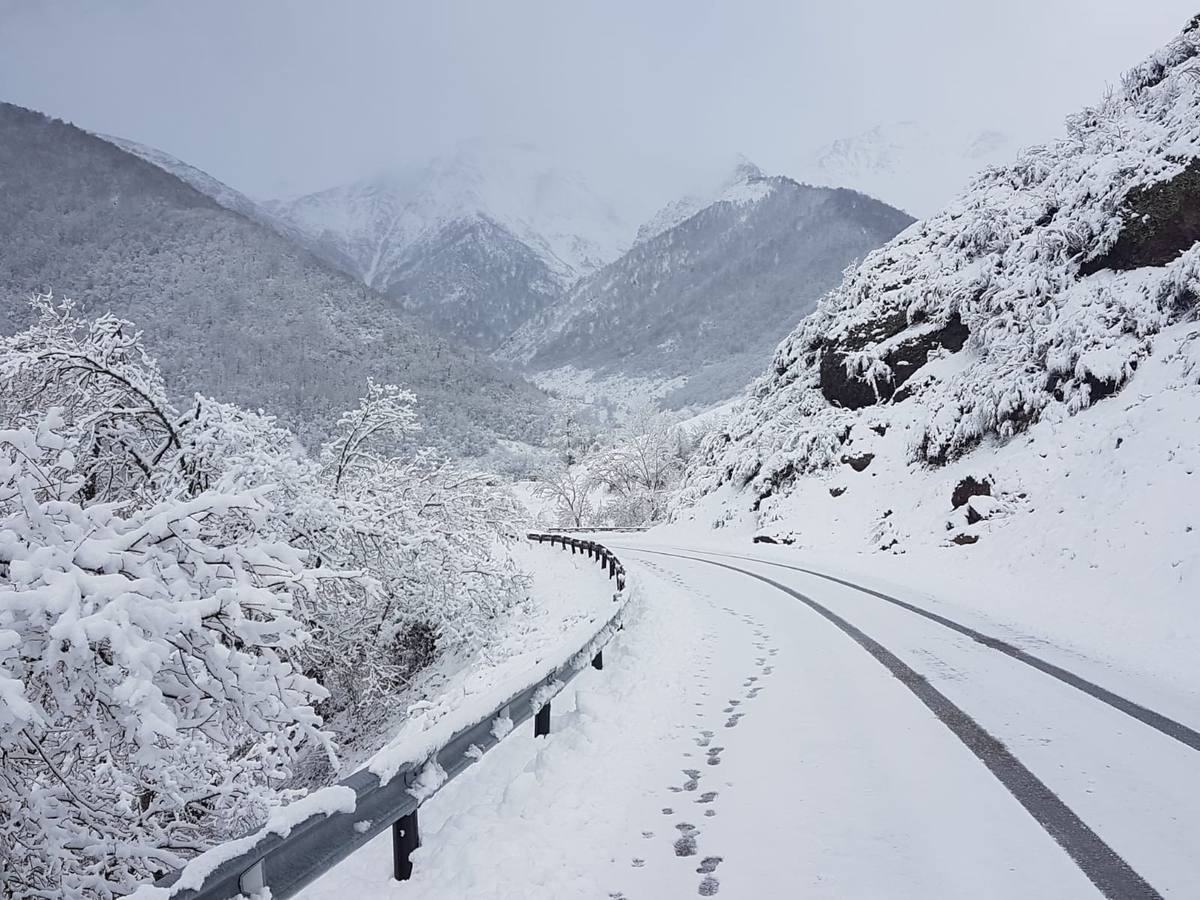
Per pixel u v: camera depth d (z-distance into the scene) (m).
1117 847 4.01
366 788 3.47
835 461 30.16
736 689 7.96
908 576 18.50
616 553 31.75
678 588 17.92
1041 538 16.61
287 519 12.37
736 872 3.90
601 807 4.81
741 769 5.48
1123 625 11.09
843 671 8.59
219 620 4.61
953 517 21.17
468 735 4.75
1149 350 19.19
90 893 5.06
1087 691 7.50
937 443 25.56
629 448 62.34
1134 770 5.19
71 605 3.63
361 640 16.70
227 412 12.13
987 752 5.63
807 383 36.31
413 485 18.12
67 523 4.39
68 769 5.29
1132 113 27.50
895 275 33.22
